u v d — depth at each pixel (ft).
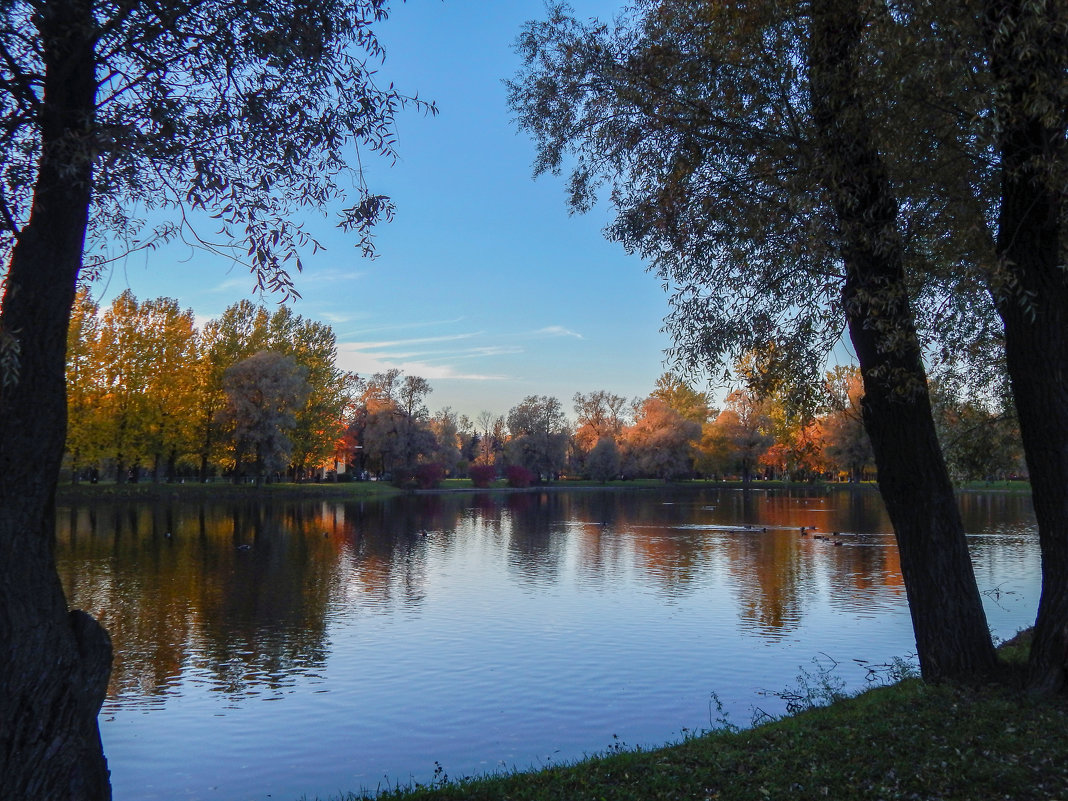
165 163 22.40
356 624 71.00
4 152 20.77
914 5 27.09
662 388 386.32
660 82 36.60
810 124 33.35
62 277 18.06
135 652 61.21
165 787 37.04
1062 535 28.37
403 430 318.65
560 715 46.42
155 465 225.15
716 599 82.23
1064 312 27.94
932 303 35.19
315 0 22.94
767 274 35.06
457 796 24.44
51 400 17.66
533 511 220.02
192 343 228.22
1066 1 24.97
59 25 18.95
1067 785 21.66
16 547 16.96
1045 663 28.91
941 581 32.45
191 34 21.79
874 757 24.86
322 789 36.50
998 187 32.65
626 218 38.63
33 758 16.63
